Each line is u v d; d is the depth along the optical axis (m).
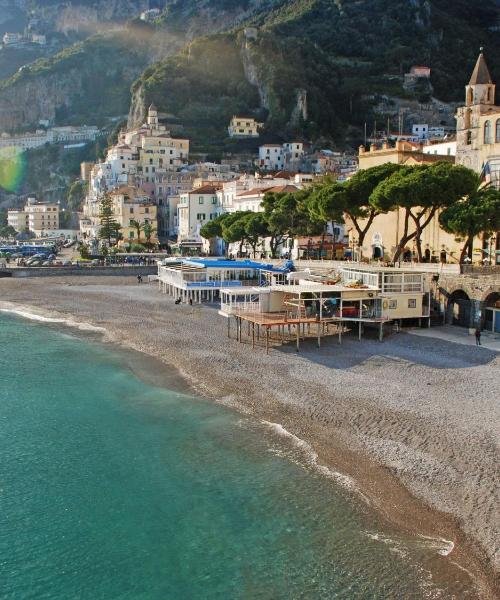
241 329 67.31
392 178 72.88
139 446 37.84
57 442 38.97
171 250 162.12
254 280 89.56
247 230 109.88
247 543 27.05
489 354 51.03
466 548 25.06
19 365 57.44
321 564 25.19
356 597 23.06
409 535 26.52
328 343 58.56
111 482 33.38
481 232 72.38
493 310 59.53
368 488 30.64
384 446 34.84
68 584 25.31
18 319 81.44
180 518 29.39
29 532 28.97
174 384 50.16
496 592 22.50
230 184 154.25
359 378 47.22
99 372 54.50
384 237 94.50
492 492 28.61
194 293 87.75
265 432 38.94
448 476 30.64
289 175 163.00
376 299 60.94
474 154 81.81
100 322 76.94
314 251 111.25
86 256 145.62
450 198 67.62
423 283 63.22
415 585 23.34
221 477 33.12
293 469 33.50
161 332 68.69
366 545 26.09
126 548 27.42
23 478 34.16
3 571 26.28
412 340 57.50
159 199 198.50
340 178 149.38
